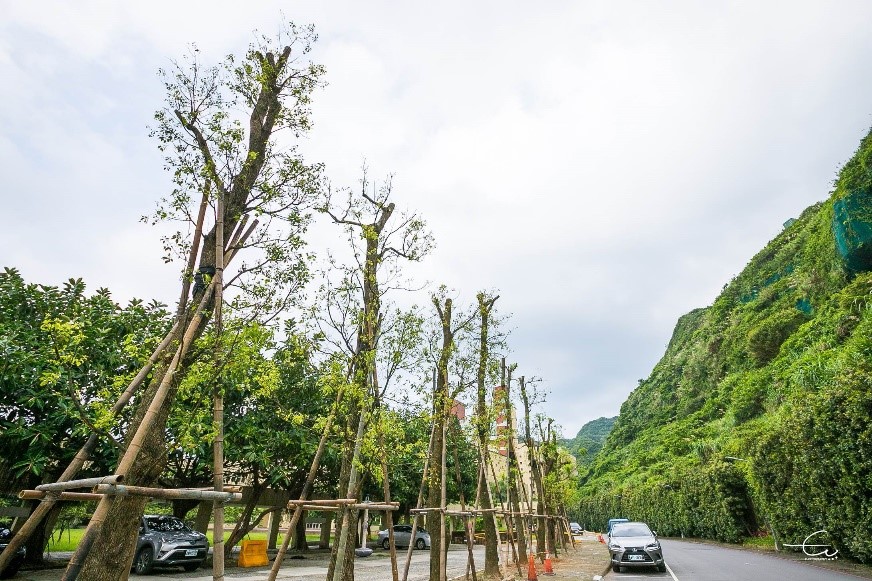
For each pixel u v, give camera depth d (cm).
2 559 438
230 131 599
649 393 9300
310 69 698
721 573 1603
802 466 1872
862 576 1416
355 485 780
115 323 1526
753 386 4372
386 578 1669
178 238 598
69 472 507
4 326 1430
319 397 1689
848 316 3384
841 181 4350
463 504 1251
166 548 1578
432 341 1123
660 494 4344
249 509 1964
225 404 1709
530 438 2155
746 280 7662
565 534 3055
